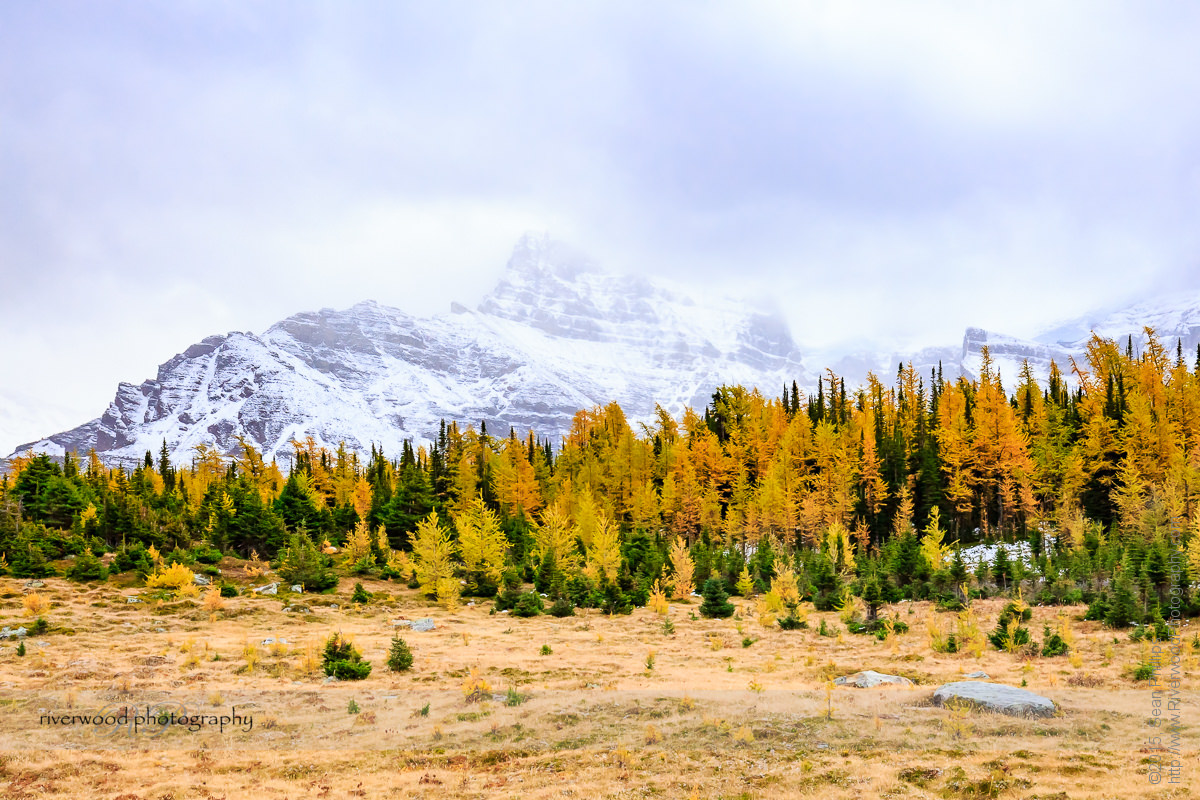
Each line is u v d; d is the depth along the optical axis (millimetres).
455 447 103125
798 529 79312
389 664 31703
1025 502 72688
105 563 56781
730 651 36344
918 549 57906
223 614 44062
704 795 17375
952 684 24656
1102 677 26672
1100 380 97312
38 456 73375
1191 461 67250
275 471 122188
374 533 74250
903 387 112062
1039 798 16031
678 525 83938
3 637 35094
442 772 19656
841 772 18188
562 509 82312
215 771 19922
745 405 111750
